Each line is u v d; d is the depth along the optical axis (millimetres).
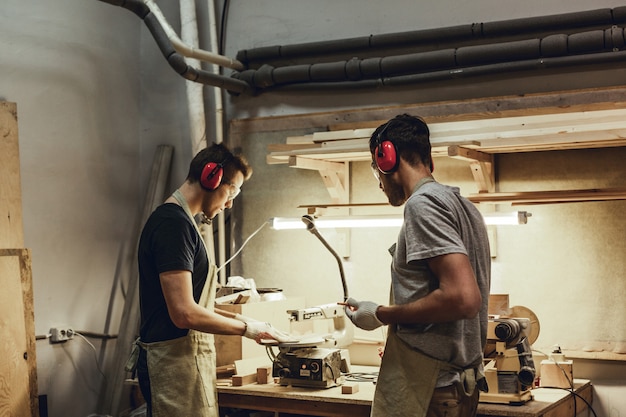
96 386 4270
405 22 3914
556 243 3549
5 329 3416
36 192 3973
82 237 4219
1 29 3836
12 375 3422
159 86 4586
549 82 3582
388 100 3920
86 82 4273
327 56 4074
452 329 2309
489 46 3629
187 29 4340
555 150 3543
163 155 4480
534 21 3570
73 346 4145
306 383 3213
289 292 4109
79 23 4250
